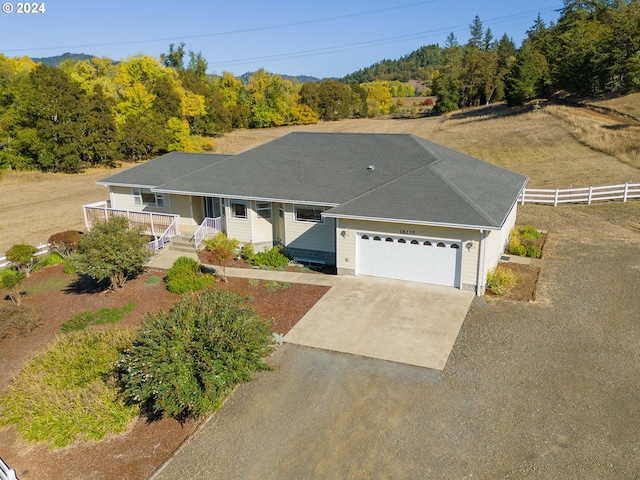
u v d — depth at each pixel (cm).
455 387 1095
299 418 1024
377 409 1036
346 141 2391
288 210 2019
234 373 1061
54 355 1279
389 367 1191
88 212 2600
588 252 1988
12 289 1822
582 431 935
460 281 1631
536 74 7194
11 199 3856
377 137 2377
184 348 1053
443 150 2367
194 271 1886
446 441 930
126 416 1053
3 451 1001
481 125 6356
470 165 2227
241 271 1969
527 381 1102
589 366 1150
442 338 1316
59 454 977
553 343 1263
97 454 967
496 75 8606
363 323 1430
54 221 3150
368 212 1684
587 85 6550
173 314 1128
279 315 1518
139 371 1013
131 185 2475
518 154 4441
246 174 2261
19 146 4766
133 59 6494
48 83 4650
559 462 864
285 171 2212
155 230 2408
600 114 5450
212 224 2270
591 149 4225
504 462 873
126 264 1780
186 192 2198
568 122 5309
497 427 959
